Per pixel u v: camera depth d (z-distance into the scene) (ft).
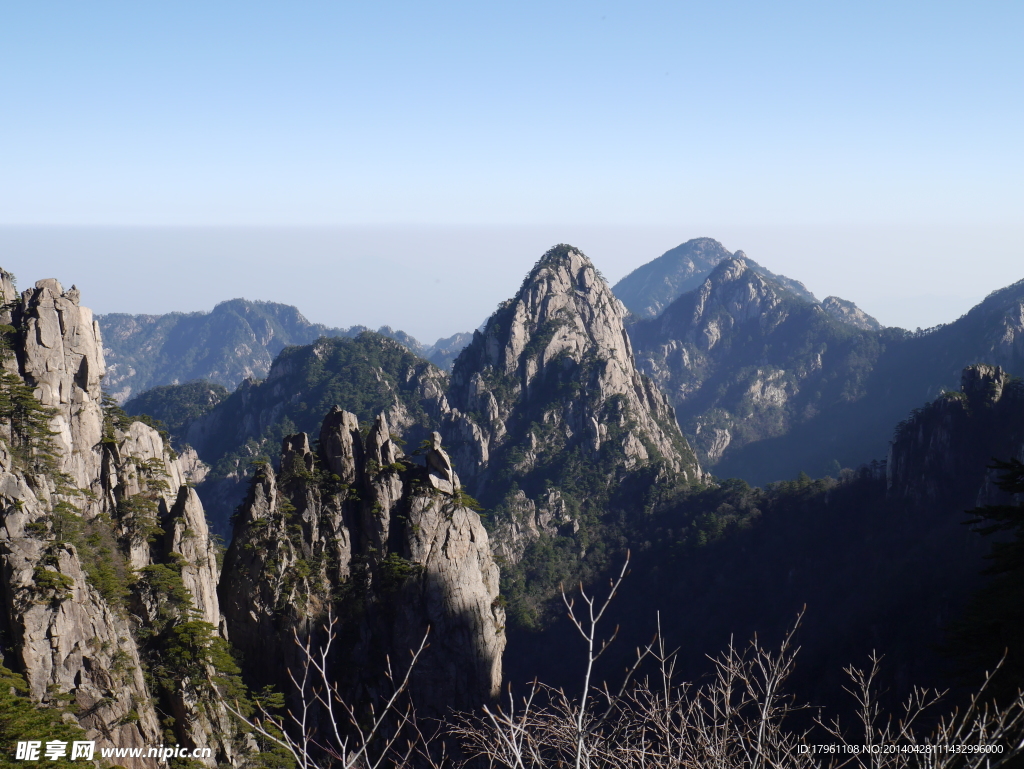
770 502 624.18
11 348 240.32
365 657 274.77
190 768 193.77
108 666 193.16
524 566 638.12
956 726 94.63
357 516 292.20
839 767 71.00
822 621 463.83
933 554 461.78
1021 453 483.10
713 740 67.15
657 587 591.78
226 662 224.53
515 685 487.61
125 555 233.96
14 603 187.01
